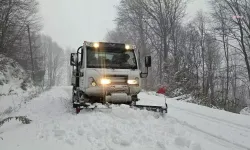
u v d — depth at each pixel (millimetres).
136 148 4594
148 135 5316
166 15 31906
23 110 9570
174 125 6586
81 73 8555
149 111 7363
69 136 5242
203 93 18781
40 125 6465
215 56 39656
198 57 33031
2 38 25078
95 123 6062
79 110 7469
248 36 26297
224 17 27734
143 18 34750
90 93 7883
